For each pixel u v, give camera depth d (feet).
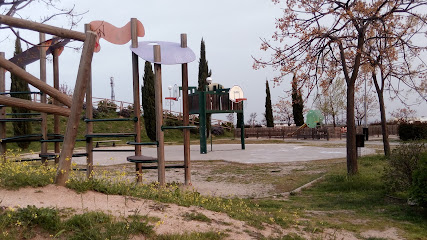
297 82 39.83
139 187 23.80
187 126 34.19
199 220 18.71
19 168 20.51
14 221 14.06
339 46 40.78
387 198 32.22
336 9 39.47
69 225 14.56
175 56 33.17
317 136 133.39
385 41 44.16
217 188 38.37
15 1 24.29
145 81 134.51
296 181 42.70
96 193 19.92
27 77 27.25
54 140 33.50
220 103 85.35
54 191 18.45
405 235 22.11
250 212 23.88
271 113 185.37
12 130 114.62
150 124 134.21
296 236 19.20
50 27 24.77
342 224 24.38
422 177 26.58
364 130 113.39
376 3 38.99
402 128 100.99
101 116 144.15
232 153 79.97
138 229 15.26
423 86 43.65
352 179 38.17
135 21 33.06
